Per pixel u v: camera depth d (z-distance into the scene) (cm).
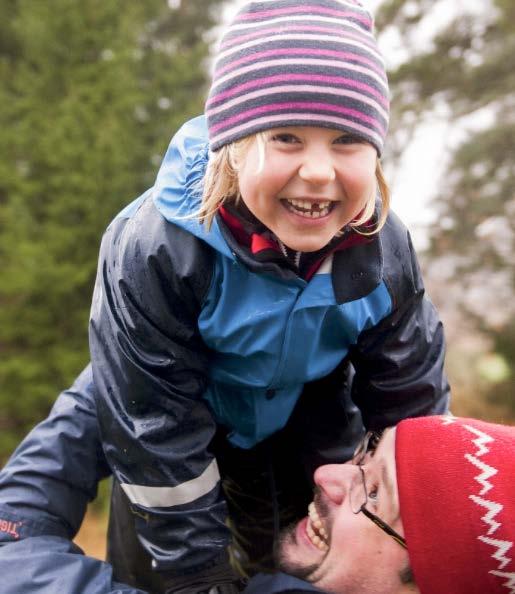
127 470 145
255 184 117
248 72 116
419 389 156
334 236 131
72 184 527
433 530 124
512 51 541
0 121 542
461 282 545
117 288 138
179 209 132
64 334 540
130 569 169
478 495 122
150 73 627
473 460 125
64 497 160
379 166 127
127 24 575
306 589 139
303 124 112
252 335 136
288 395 154
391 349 152
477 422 135
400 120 558
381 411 161
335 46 115
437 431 131
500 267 529
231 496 179
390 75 579
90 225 534
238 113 117
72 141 530
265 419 158
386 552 135
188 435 143
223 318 136
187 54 654
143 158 568
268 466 174
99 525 564
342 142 116
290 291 134
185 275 131
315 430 171
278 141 115
